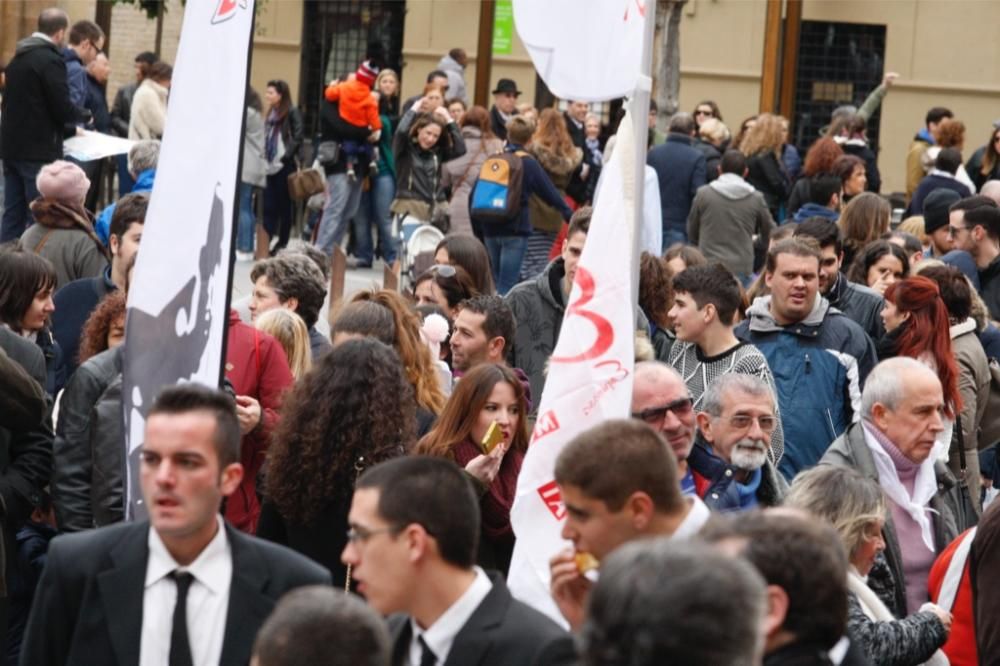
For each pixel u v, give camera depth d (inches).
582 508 418.3
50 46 1323.8
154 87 1599.4
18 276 733.3
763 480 640.4
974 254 1083.9
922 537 658.8
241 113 540.4
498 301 762.8
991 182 1344.7
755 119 1743.4
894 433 658.8
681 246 987.9
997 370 860.0
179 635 443.5
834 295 933.8
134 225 789.9
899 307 808.9
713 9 2571.4
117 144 1380.4
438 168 1668.3
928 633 549.3
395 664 423.8
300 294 800.9
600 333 546.6
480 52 2325.3
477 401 627.2
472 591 421.7
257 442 642.2
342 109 1654.8
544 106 2529.5
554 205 1374.3
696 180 1498.5
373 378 564.7
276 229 1823.3
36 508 685.3
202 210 537.0
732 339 762.2
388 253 1713.8
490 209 1350.9
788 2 2427.4
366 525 418.0
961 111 2581.2
